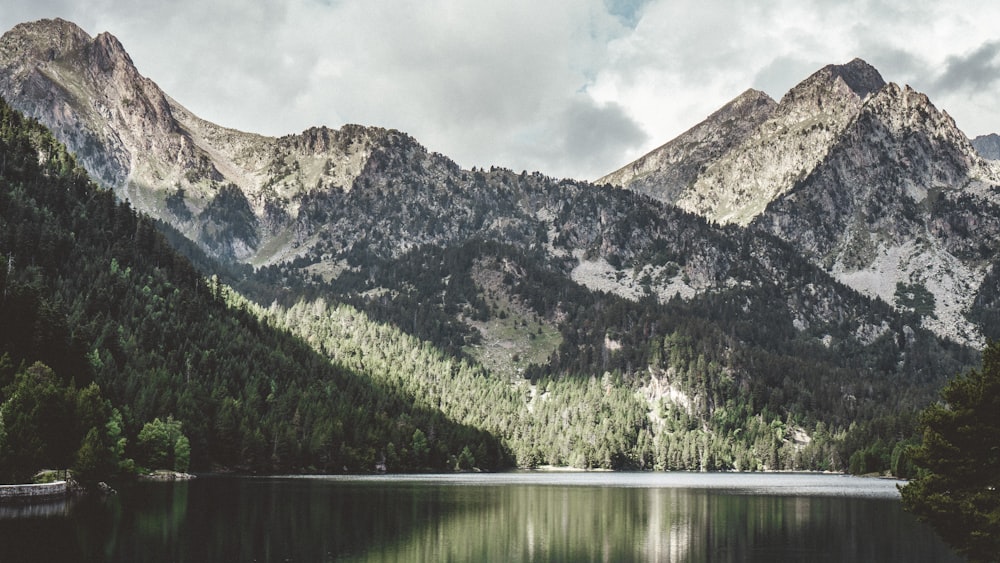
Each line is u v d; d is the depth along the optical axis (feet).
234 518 374.63
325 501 477.36
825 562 298.15
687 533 375.45
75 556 267.18
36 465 415.44
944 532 197.57
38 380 482.28
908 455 207.72
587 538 355.56
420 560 287.28
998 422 190.70
